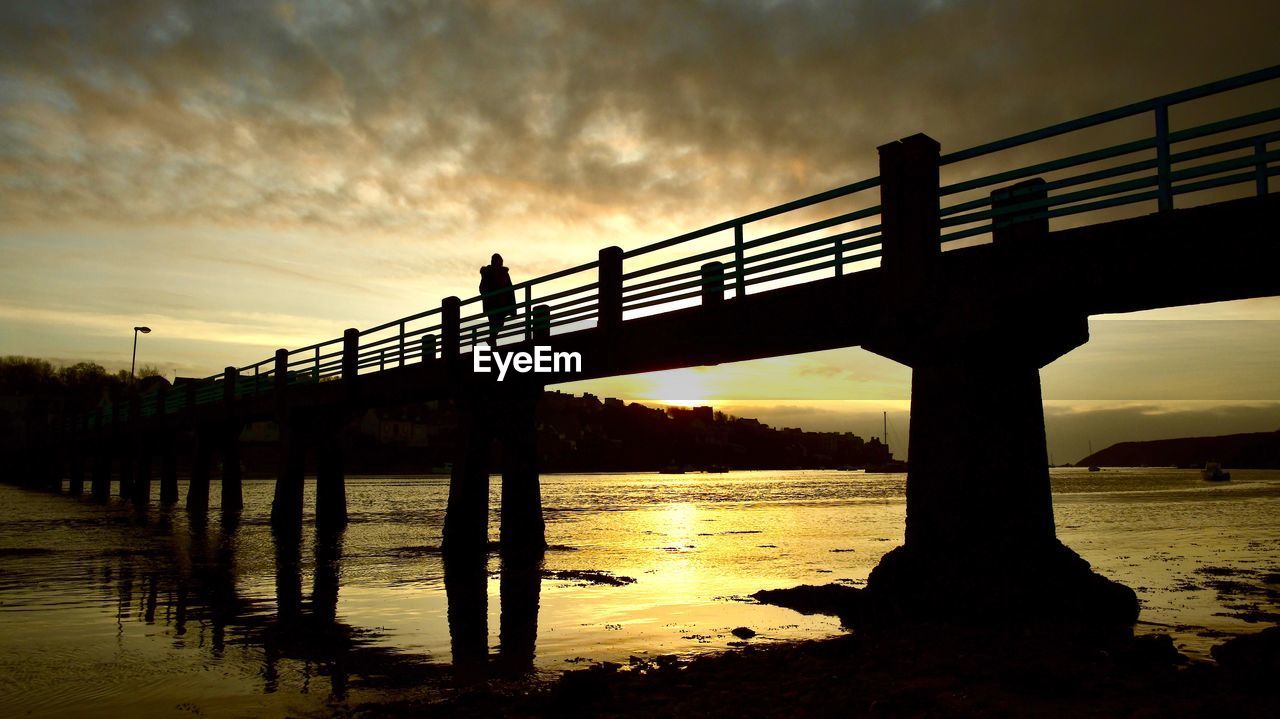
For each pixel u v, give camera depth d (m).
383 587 13.87
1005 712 6.09
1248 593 13.18
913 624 9.39
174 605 11.95
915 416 10.12
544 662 8.62
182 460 99.81
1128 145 8.51
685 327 13.49
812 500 59.38
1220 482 105.94
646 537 25.58
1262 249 7.57
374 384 21.62
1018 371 9.72
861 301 10.72
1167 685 6.81
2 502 41.59
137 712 6.78
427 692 7.41
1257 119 7.61
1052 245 8.96
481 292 19.59
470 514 18.28
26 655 8.76
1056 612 9.26
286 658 8.73
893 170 10.53
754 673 7.66
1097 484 99.44
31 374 147.12
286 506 24.83
